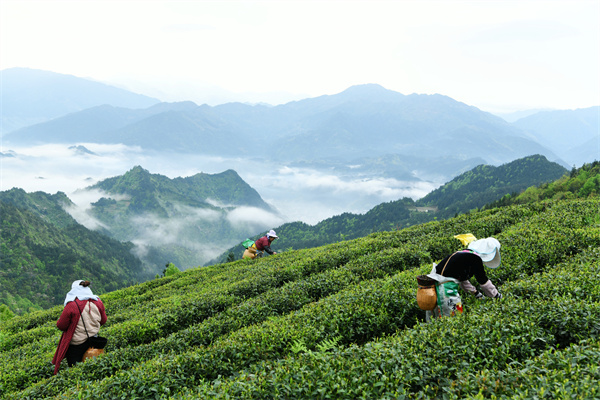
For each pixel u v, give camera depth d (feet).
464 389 12.30
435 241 43.75
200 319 37.32
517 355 15.34
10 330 60.03
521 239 33.86
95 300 28.50
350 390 12.94
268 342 20.79
